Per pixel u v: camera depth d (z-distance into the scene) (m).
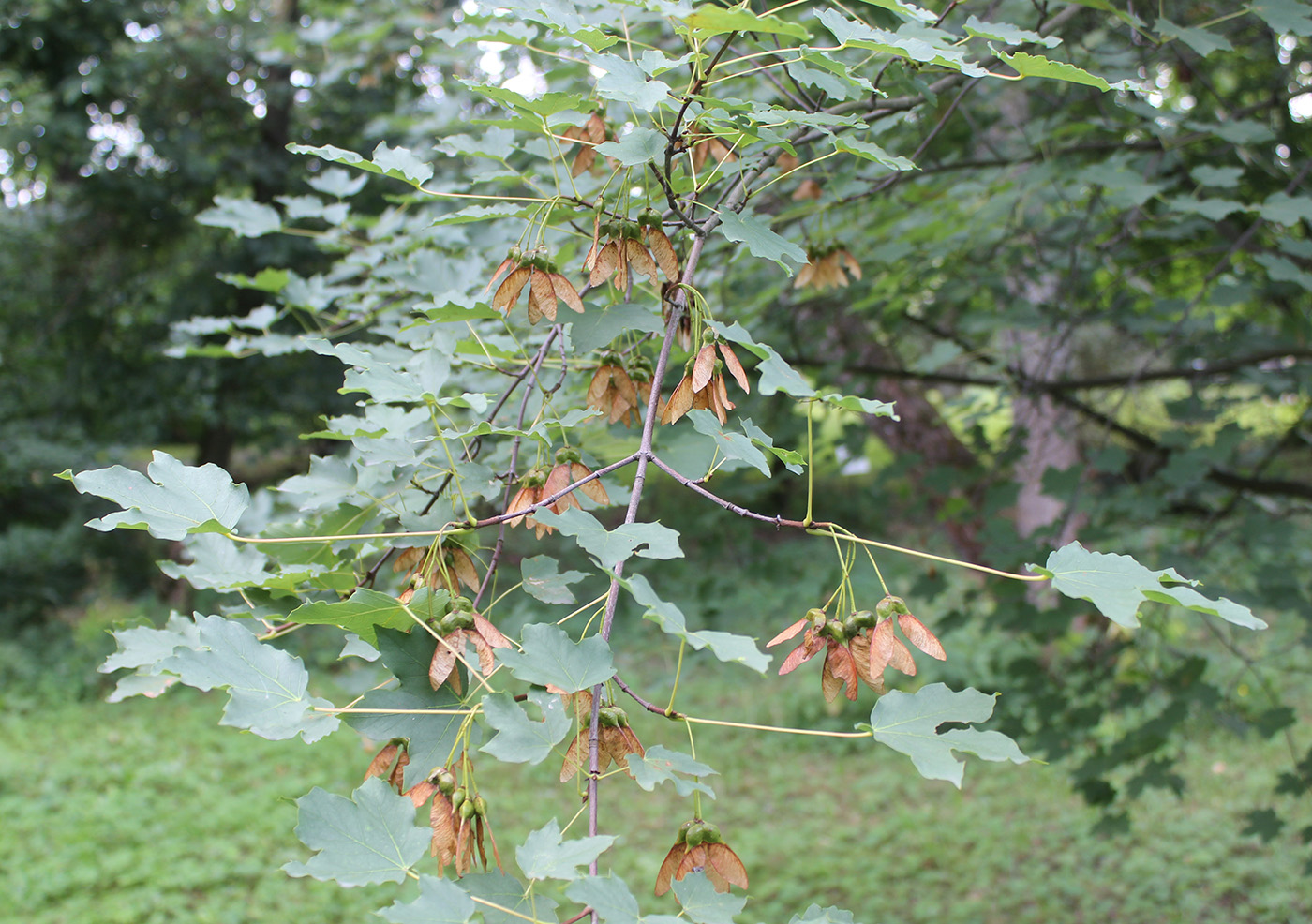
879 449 6.67
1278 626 8.80
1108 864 5.95
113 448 10.48
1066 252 3.81
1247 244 3.53
